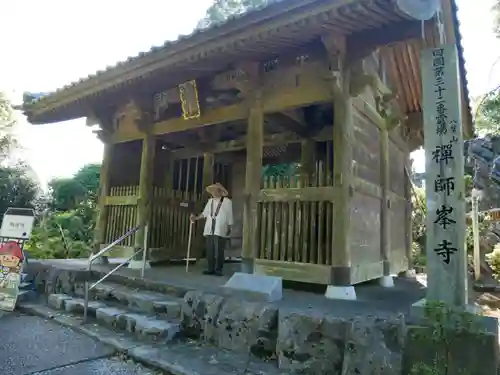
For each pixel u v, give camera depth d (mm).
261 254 5199
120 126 7570
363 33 4438
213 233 6059
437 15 3943
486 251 10281
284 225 5066
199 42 4785
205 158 8742
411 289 5453
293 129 7113
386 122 6285
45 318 4949
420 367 2828
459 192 3508
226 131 8141
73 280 5699
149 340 4008
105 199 7520
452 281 3424
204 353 3688
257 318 3678
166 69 5340
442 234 3525
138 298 4711
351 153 4746
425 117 3775
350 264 4582
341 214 4582
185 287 4695
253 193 5336
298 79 5121
